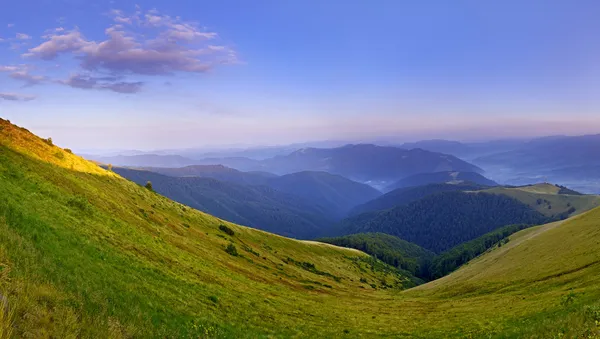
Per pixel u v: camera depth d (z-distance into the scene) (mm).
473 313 41594
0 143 48406
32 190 36188
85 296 17094
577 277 45125
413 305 58188
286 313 38094
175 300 26312
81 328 13664
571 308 27672
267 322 31891
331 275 116312
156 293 25516
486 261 107250
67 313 13898
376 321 42188
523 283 55344
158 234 51406
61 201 37969
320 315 41594
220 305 31266
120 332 15461
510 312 36250
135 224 48938
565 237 77062
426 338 32594
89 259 24516
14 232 20172
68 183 48344
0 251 16031
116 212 49125
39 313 12664
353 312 47719
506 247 128750
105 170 76812
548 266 59594
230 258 66500
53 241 23438
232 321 28047
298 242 160000
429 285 109938
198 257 51062
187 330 21297
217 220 113812
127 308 19266
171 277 32281
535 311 32469
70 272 19469
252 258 81250
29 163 46781
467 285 71688
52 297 14602
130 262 30141
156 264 34344
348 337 33188
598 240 59938
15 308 11906
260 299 40875
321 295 61781
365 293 84938
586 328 18000
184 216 87688
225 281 43344
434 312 47656
